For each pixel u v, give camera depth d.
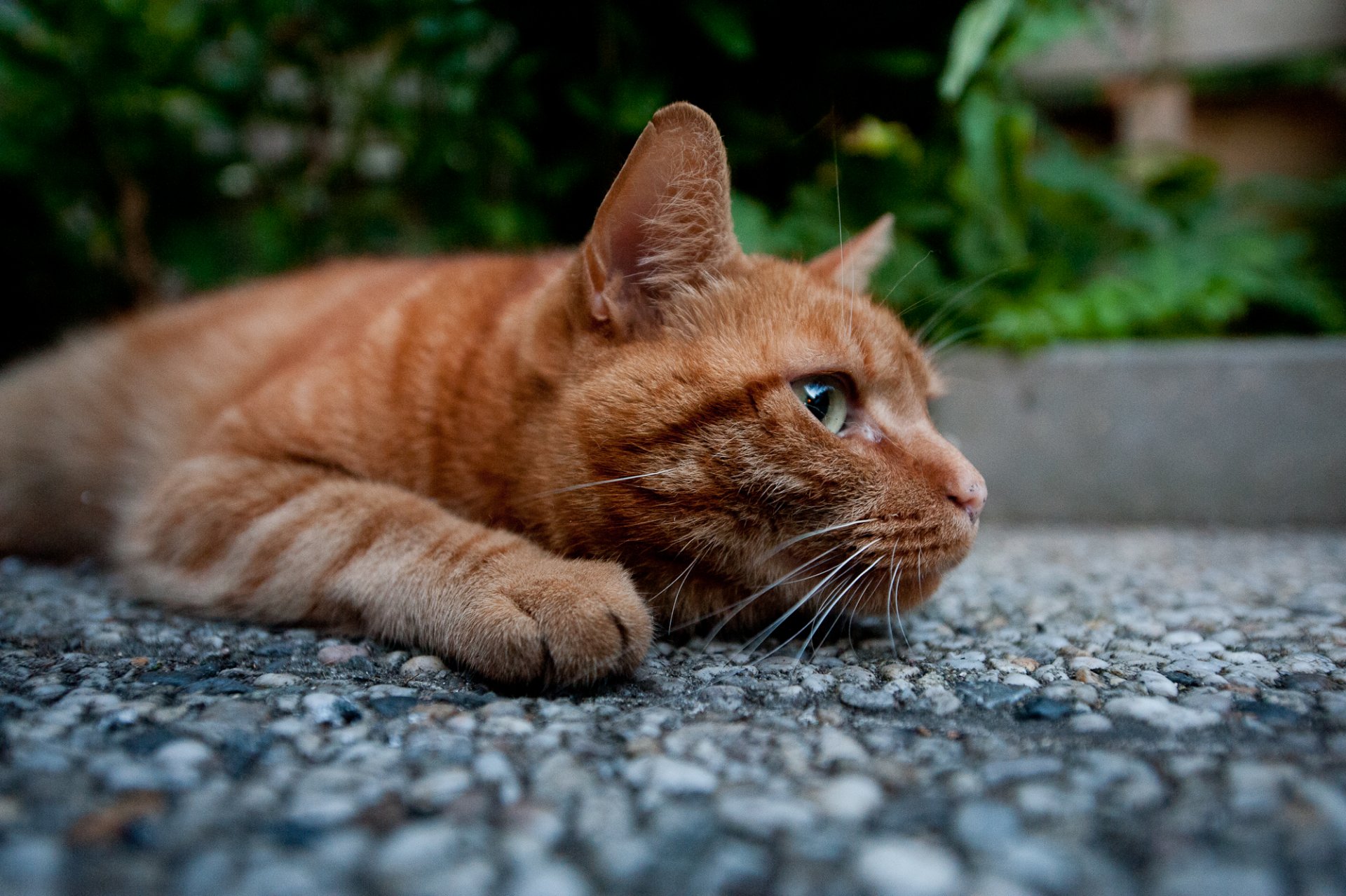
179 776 0.21
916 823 0.20
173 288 0.67
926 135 0.58
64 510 0.45
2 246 0.60
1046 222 0.66
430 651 0.29
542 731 0.24
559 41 0.52
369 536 0.31
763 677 0.28
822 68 0.53
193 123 0.62
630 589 0.29
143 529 0.35
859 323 0.32
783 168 0.55
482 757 0.22
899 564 0.31
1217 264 0.63
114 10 0.54
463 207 0.59
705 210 0.31
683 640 0.32
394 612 0.29
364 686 0.26
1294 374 0.52
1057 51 0.79
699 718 0.25
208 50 0.63
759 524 0.30
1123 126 0.83
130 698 0.25
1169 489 0.54
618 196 0.30
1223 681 0.27
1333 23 0.74
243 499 0.33
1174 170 0.72
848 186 0.56
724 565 0.31
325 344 0.37
